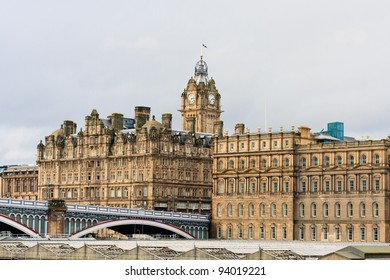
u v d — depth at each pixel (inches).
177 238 7076.8
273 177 7057.1
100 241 5177.2
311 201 6815.9
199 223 7347.4
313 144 6835.6
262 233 7096.5
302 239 6845.5
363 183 6515.8
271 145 7101.4
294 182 6924.2
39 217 6117.1
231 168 7372.1
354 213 6550.2
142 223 6761.8
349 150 6609.3
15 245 4443.9
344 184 6624.0
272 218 7032.5
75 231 6318.9
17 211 5959.6
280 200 6993.1
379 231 6387.8
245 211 7224.4
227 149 7426.2
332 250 4827.8
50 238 5679.1
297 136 6993.1
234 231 7278.5
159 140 7864.2
